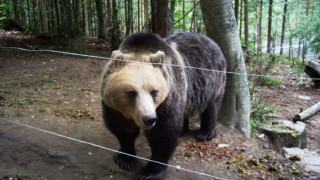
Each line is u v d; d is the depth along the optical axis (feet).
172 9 25.03
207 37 14.71
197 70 13.03
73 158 11.98
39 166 11.36
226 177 12.00
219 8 15.20
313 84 30.89
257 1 42.60
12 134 13.21
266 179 12.14
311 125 21.80
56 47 32.96
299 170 13.09
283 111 22.74
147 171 11.32
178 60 11.48
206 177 11.84
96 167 11.66
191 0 45.29
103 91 9.81
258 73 25.72
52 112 16.25
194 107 13.25
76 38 37.29
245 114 16.46
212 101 14.62
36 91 19.48
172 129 10.62
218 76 14.32
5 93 18.49
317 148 18.04
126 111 9.20
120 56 9.33
